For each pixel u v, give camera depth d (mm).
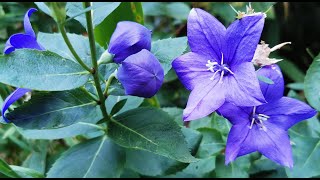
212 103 317
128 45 309
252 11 336
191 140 374
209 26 328
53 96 328
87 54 361
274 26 581
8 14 494
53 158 455
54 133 374
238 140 349
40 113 323
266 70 341
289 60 595
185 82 329
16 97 316
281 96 349
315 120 429
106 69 347
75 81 311
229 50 328
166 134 334
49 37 366
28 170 383
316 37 620
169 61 349
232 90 318
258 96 308
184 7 573
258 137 352
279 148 353
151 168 372
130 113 347
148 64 301
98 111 374
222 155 425
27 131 374
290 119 356
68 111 329
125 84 305
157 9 566
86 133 394
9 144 495
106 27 410
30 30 308
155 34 562
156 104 450
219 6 565
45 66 306
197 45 330
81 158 361
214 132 421
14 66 299
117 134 341
